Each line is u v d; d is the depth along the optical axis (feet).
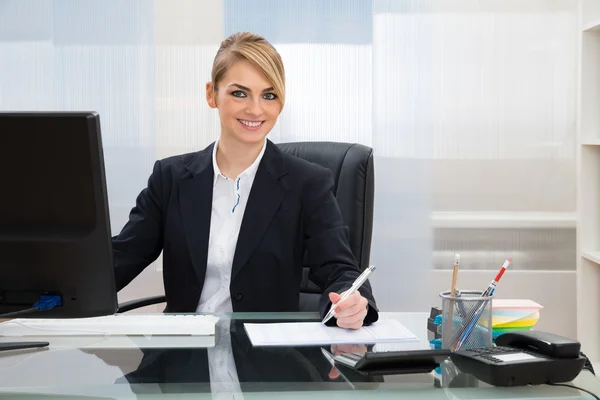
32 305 4.38
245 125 5.78
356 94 11.68
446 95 11.69
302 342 4.39
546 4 11.62
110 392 3.46
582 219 10.63
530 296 11.91
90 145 4.08
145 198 6.26
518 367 3.52
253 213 5.90
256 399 3.34
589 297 10.70
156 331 4.68
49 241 4.24
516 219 11.84
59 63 11.49
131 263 6.10
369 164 7.22
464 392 3.45
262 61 5.64
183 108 11.58
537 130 11.75
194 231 5.96
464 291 4.34
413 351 3.82
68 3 11.44
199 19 11.51
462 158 11.76
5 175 4.14
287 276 5.93
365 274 4.82
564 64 11.68
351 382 3.60
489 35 11.64
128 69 11.53
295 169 6.06
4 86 11.51
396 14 11.59
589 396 3.41
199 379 3.66
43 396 3.43
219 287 5.99
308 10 11.57
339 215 6.05
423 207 11.81
